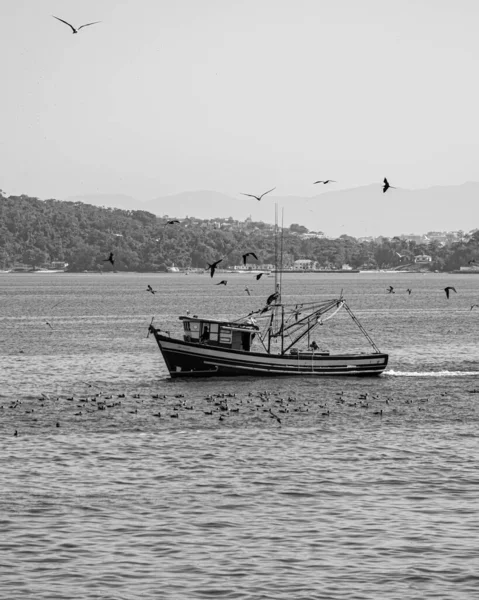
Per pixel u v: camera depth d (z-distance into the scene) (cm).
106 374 18338
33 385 16900
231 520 8506
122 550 7831
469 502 9012
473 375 17938
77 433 11938
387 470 10100
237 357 16850
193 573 7406
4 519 8488
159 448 11088
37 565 7538
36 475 9875
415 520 8519
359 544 7962
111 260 17275
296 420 12800
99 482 9619
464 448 11131
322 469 10144
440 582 7256
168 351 16938
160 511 8738
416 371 18800
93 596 7019
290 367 16975
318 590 7125
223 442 11381
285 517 8594
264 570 7456
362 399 14612
